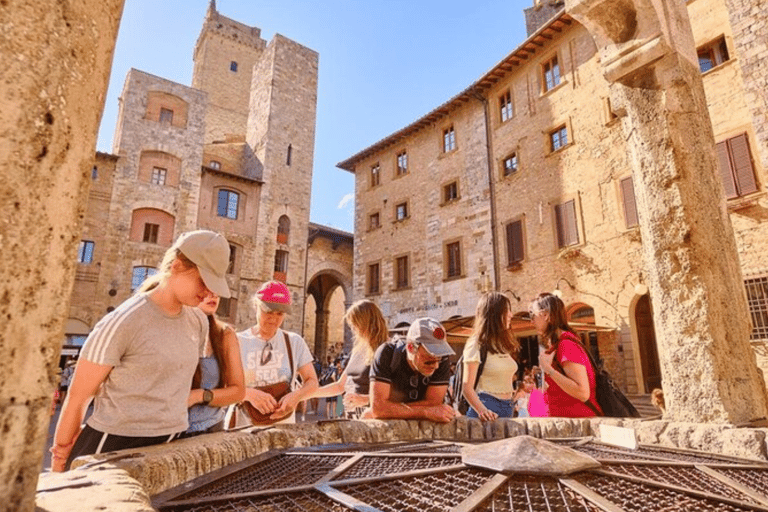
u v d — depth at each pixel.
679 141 3.31
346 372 4.20
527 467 1.66
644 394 11.35
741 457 2.34
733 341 2.99
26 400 0.78
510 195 16.42
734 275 3.20
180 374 2.21
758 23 9.84
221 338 2.71
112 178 20.59
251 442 2.17
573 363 3.15
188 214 21.94
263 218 23.97
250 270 23.02
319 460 2.05
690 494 1.57
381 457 2.10
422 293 19.00
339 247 28.06
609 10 3.63
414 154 20.92
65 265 0.88
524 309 15.17
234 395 2.62
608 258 13.00
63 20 0.92
